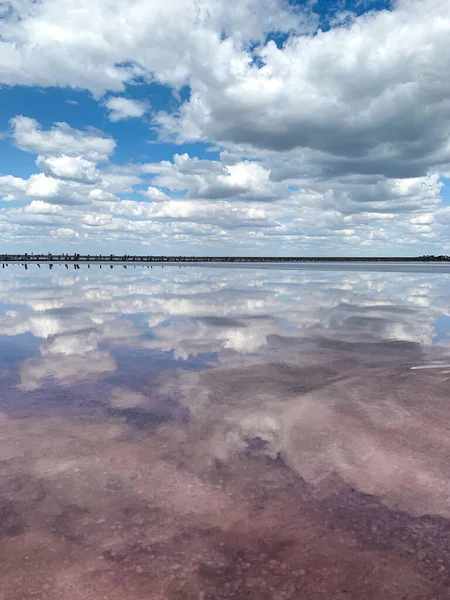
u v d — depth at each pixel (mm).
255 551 2221
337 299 16031
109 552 2207
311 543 2283
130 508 2604
